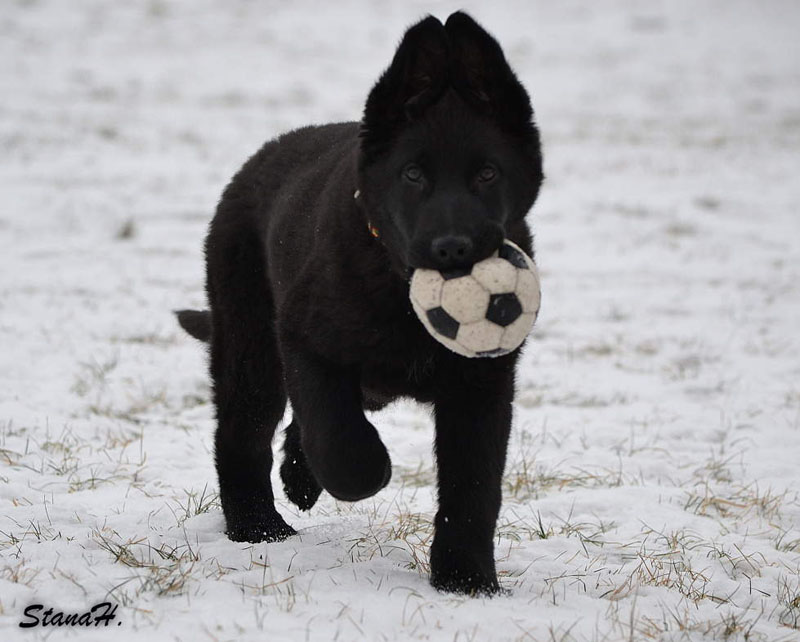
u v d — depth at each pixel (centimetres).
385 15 6212
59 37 4988
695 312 1920
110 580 661
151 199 2762
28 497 893
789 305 1972
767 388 1474
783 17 6644
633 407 1374
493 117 682
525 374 1526
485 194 664
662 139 3850
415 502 988
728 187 3144
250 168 912
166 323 1708
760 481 1088
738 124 4175
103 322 1680
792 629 680
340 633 584
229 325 877
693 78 5116
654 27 6281
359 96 4409
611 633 619
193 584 658
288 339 729
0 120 3581
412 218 655
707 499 1006
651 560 807
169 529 823
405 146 663
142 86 4322
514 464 1123
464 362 695
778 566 823
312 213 772
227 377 876
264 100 4225
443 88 679
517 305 622
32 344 1516
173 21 5584
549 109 4388
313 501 920
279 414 877
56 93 4072
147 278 2023
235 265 877
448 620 614
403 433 1246
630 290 2075
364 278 686
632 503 995
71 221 2481
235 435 866
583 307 1945
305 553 739
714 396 1441
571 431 1263
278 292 814
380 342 698
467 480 705
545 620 630
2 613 609
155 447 1108
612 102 4572
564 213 2769
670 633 635
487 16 6381
